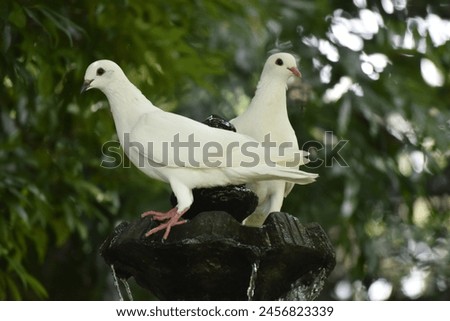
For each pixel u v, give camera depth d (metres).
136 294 11.68
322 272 5.43
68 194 9.84
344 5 11.80
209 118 5.80
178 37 8.94
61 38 8.56
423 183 11.87
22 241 9.32
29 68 9.10
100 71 5.80
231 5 9.70
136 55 8.99
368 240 12.02
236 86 11.47
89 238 11.54
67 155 9.91
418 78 11.95
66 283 11.59
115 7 8.66
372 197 11.89
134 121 5.74
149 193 11.55
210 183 5.53
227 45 10.91
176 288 5.49
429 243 12.73
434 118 11.47
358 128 11.77
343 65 11.37
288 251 5.22
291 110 11.59
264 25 10.74
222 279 5.33
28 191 9.25
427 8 11.95
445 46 11.65
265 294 5.48
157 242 5.27
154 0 8.86
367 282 12.89
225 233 5.14
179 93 10.69
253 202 5.62
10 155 9.49
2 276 9.14
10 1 7.97
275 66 6.69
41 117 9.52
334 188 11.97
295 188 11.98
